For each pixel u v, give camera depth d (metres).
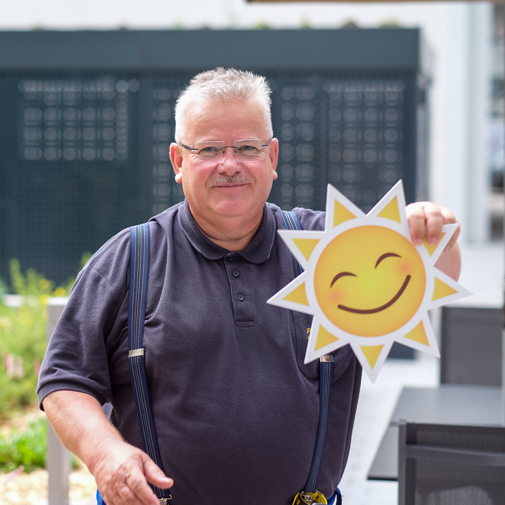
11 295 9.70
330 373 2.18
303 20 10.31
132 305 2.15
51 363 2.12
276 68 9.00
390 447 3.68
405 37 8.77
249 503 2.12
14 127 9.70
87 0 14.49
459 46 20.42
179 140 2.20
